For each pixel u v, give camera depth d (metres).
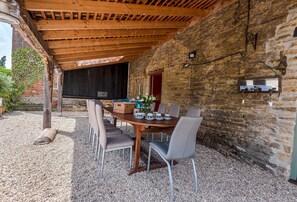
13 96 8.17
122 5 3.08
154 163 2.72
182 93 5.00
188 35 4.81
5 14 1.66
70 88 9.35
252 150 2.92
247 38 3.07
